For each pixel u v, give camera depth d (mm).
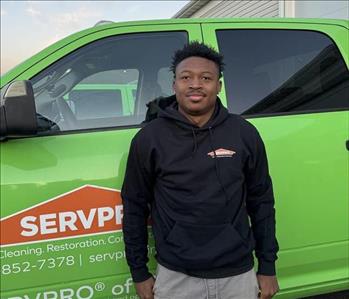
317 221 2469
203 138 1761
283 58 2586
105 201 2100
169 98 2205
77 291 2105
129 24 2352
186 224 1729
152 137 1784
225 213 1740
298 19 2682
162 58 2402
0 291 1994
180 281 1777
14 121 1769
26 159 2016
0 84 2076
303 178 2420
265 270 1896
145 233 1938
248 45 2529
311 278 2531
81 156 2098
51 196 2021
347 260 2578
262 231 1907
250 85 2475
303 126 2451
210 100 1783
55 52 2188
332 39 2691
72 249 2066
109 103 2295
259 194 1908
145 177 1842
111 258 2135
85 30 2281
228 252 1731
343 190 2502
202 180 1737
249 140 1817
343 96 2607
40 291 2047
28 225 1996
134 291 2201
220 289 1770
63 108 2193
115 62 2330
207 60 1787
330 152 2469
